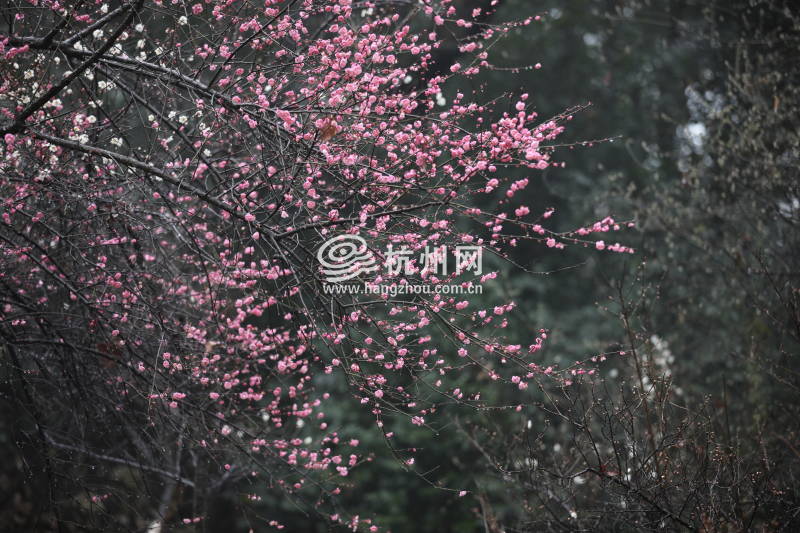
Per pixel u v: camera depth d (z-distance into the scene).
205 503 6.57
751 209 8.25
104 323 5.30
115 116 5.29
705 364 8.98
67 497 6.20
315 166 4.50
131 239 5.18
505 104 13.16
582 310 12.50
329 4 5.33
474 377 9.89
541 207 13.59
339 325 4.71
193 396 5.69
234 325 5.41
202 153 5.00
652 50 13.73
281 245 4.66
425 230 4.80
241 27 4.54
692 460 5.24
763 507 5.04
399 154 5.03
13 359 5.70
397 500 10.98
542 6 14.21
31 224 5.22
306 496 10.91
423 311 4.76
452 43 10.44
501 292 11.32
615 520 4.97
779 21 9.20
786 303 6.48
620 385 5.27
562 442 6.70
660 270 10.03
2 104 4.99
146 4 5.02
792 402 7.11
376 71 4.60
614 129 13.97
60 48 4.57
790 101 7.84
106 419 6.19
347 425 11.25
